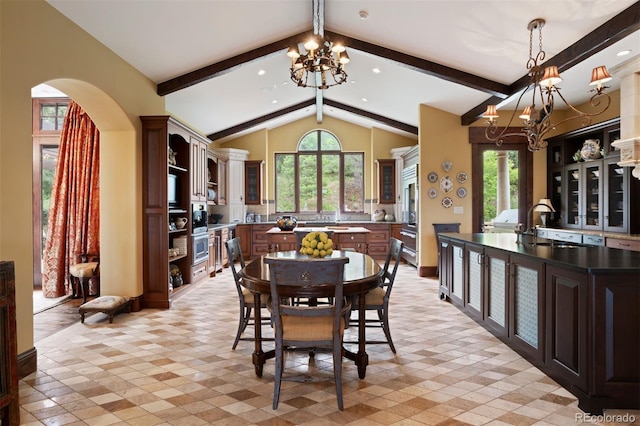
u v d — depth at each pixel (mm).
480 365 2900
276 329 2312
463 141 6609
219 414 2209
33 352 2822
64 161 5219
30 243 2852
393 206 9242
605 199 5156
